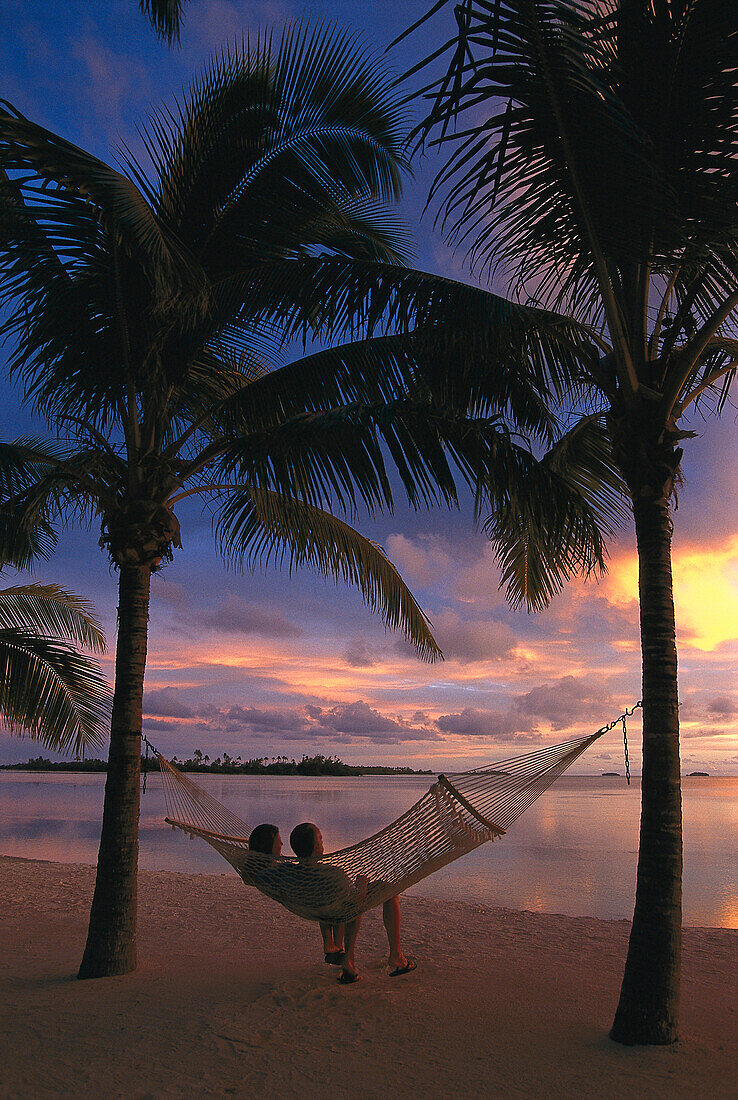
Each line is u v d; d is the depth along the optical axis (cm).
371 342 517
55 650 883
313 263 473
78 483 564
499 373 471
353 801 3847
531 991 464
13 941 610
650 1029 370
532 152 383
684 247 397
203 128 567
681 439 426
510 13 330
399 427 497
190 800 542
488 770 471
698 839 2202
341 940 528
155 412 575
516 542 658
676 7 358
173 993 459
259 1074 341
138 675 542
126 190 440
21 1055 362
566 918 775
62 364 563
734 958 571
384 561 768
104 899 509
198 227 574
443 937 658
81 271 545
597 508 634
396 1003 439
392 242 646
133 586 550
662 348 443
